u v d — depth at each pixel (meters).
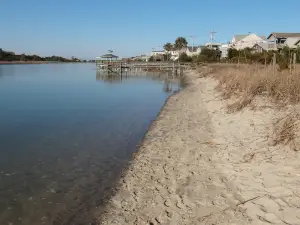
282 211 5.02
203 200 6.03
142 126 13.62
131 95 26.31
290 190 5.61
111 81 43.84
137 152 9.79
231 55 55.03
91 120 15.25
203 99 20.02
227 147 8.91
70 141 11.44
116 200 6.60
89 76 56.38
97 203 6.58
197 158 8.50
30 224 5.94
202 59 69.62
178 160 8.59
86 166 8.82
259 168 6.88
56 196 7.02
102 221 5.82
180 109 17.52
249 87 14.49
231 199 5.86
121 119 15.38
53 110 18.47
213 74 35.03
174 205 6.03
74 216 6.12
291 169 6.43
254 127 10.12
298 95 12.13
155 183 7.22
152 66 71.56
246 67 23.55
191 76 47.84
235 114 12.70
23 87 34.22
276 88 13.74
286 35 64.81
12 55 155.12
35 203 6.73
